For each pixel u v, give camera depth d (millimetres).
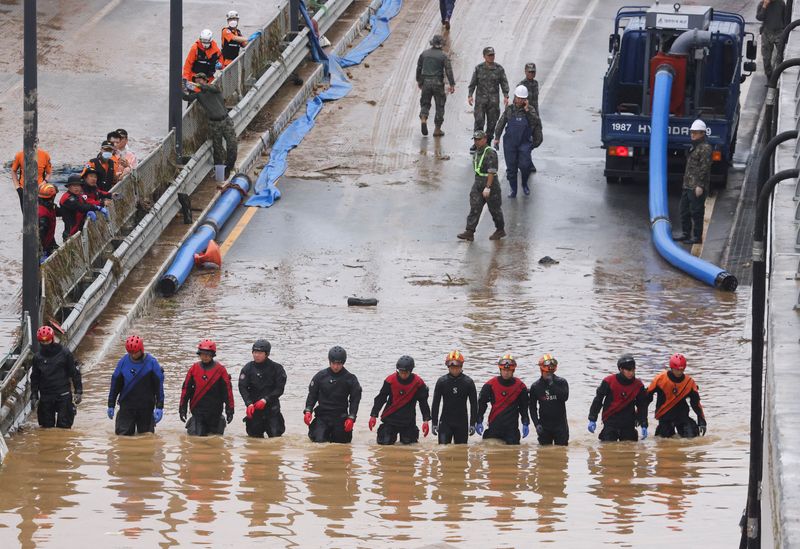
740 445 52406
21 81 102875
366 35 119000
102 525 38875
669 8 87375
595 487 44125
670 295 74938
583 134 100625
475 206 83062
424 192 90812
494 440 54156
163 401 54969
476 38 118000
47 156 74000
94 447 51000
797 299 42406
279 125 100438
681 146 87188
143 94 102250
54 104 99250
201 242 81000
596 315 71812
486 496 42875
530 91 90312
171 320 71625
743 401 59656
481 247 82625
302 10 108375
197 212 85438
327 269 79438
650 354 66188
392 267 79688
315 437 53594
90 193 73875
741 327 70062
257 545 36688
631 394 53875
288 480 45219
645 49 88125
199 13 119062
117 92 102250
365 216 87250
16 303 69688
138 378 54219
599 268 79188
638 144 87688
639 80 90438
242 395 54219
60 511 40562
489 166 82188
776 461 29188
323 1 115438
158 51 110562
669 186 91062
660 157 84938
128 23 116125
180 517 39844
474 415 53906
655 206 83562
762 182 36000
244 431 56375
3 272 73812
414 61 113688
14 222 81062
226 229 85312
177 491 43188
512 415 53875
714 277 75625
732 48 87625
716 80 88625
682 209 81875
